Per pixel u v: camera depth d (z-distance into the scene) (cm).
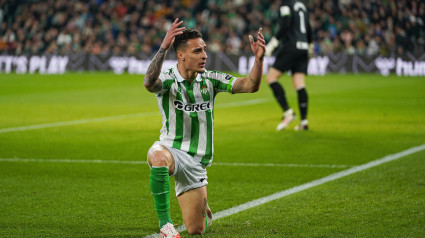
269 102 3997
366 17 7450
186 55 1149
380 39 7194
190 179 1191
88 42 7481
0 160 2014
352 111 3425
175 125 1189
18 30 7881
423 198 1462
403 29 7450
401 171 1780
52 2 8094
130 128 2775
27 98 4269
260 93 4706
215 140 2431
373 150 2164
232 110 3541
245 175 1794
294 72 2702
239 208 1409
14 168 1883
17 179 1728
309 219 1298
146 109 3581
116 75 6575
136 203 1462
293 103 3956
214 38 7194
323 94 4512
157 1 7944
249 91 1178
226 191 1590
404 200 1445
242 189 1611
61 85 5397
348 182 1666
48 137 2506
